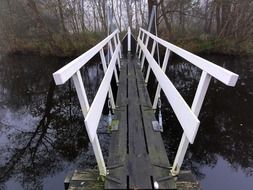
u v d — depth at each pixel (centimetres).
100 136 387
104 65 340
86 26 1486
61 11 1237
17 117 536
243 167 330
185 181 193
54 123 497
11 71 977
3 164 364
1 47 1340
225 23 1223
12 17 1310
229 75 131
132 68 554
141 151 221
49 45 1248
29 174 338
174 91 211
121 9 1877
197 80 749
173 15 1418
